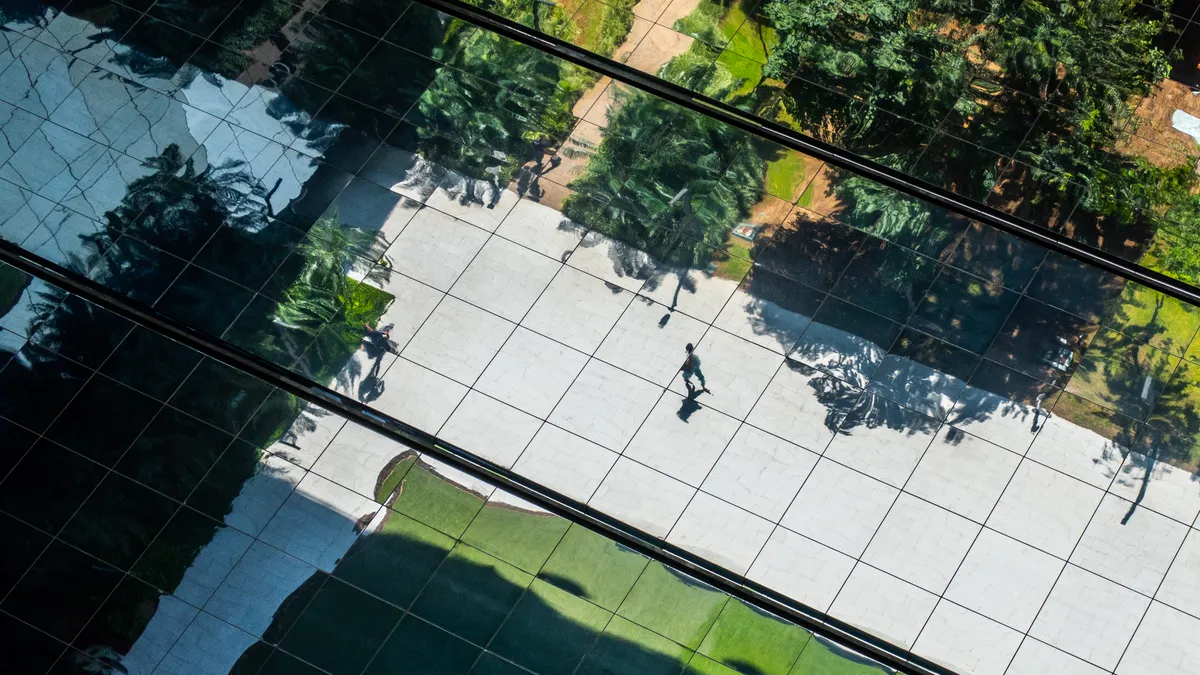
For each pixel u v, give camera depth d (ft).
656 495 57.11
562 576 56.18
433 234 61.36
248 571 56.08
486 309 59.98
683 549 56.49
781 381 58.49
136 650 55.06
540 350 59.26
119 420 58.34
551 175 62.44
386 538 56.59
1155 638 54.95
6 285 61.05
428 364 59.26
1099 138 62.75
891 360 58.80
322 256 61.16
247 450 57.82
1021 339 59.21
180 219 62.13
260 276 61.05
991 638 55.16
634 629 55.52
